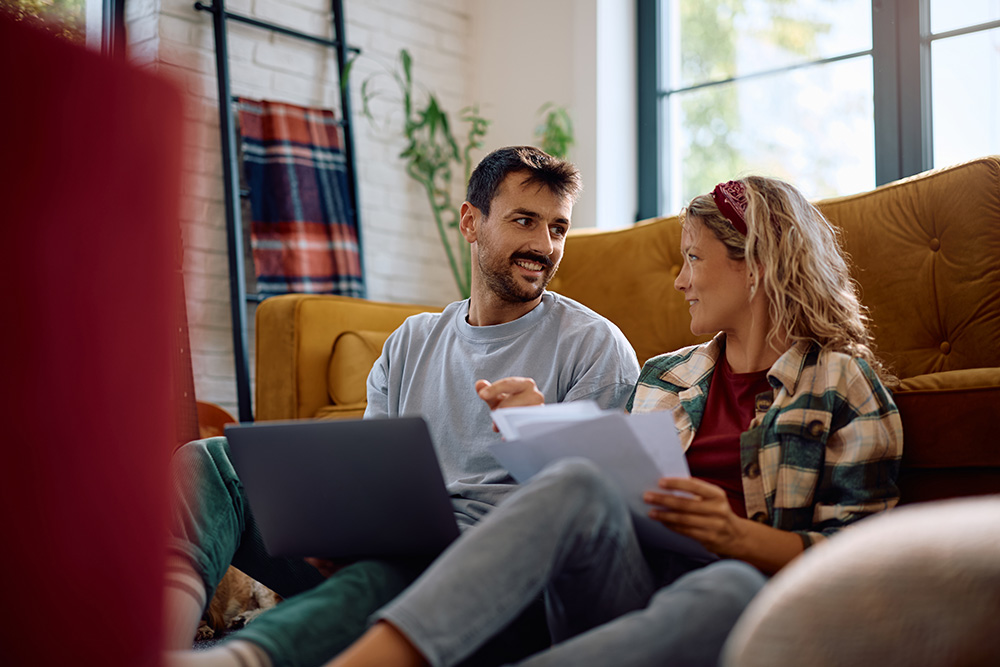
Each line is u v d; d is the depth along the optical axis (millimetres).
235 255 3215
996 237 1816
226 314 3328
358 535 1220
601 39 3520
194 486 1310
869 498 1191
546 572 929
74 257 495
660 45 3545
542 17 3742
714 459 1316
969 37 2732
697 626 909
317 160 3467
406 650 849
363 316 2865
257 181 3340
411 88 3822
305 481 1200
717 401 1372
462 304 1726
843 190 2992
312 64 3574
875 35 2906
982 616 597
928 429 1296
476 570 890
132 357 520
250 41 3400
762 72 3238
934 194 1919
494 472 1482
